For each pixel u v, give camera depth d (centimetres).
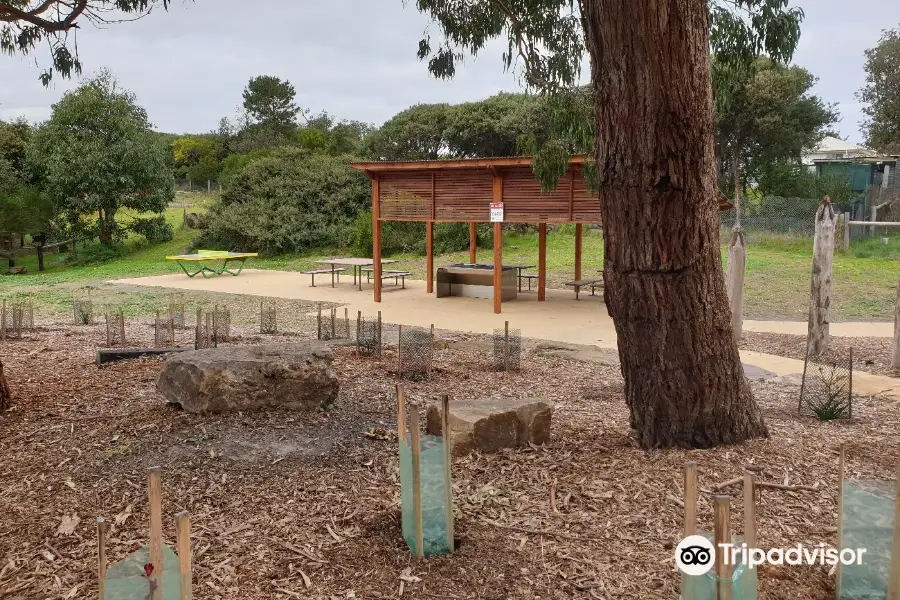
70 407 600
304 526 371
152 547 246
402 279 1809
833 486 402
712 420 468
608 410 609
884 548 284
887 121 3166
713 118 441
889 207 2405
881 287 1555
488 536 352
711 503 379
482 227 2477
